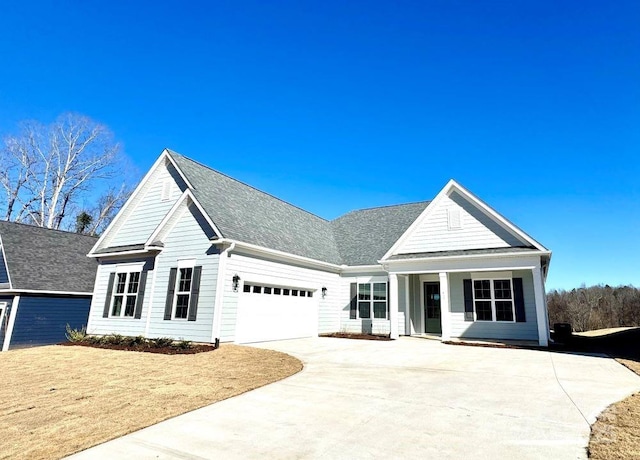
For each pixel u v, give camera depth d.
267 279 15.04
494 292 15.97
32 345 18.31
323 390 7.17
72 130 36.72
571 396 6.44
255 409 6.02
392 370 9.05
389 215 23.61
